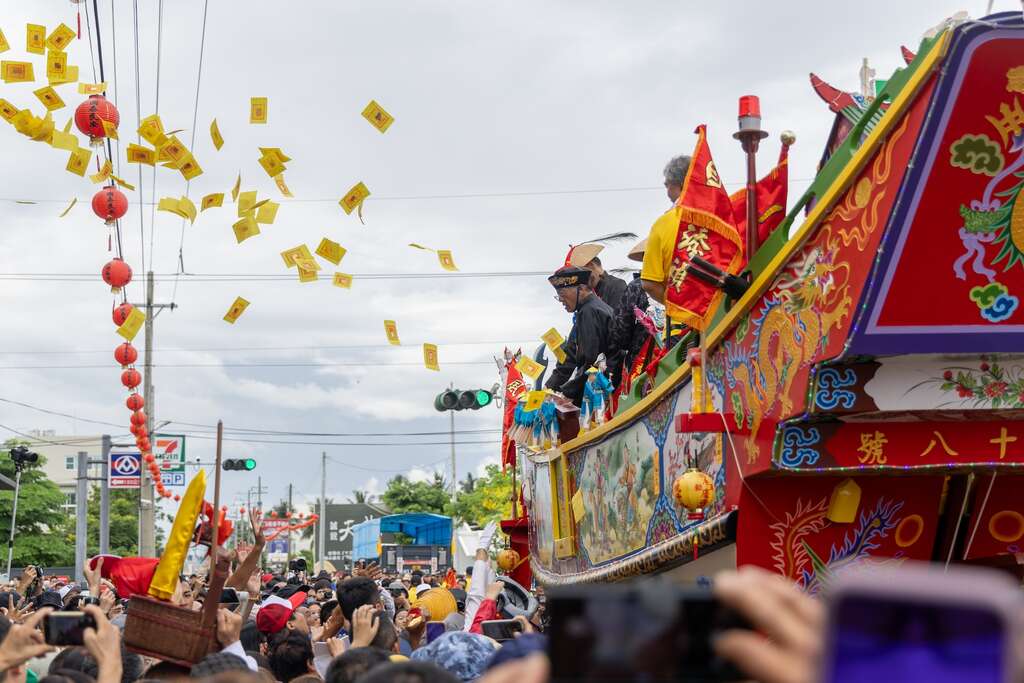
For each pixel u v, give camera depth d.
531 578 13.17
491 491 40.19
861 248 4.86
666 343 7.64
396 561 43.06
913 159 4.55
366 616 5.98
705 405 5.97
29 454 26.25
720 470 6.10
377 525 47.38
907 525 5.70
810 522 5.66
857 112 5.73
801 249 5.31
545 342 10.49
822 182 5.27
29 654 3.88
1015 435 5.39
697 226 6.09
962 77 4.38
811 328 5.20
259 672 4.47
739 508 5.70
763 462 5.47
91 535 74.00
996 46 4.32
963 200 4.64
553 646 1.33
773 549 5.66
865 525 5.68
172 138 8.81
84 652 5.44
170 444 34.06
